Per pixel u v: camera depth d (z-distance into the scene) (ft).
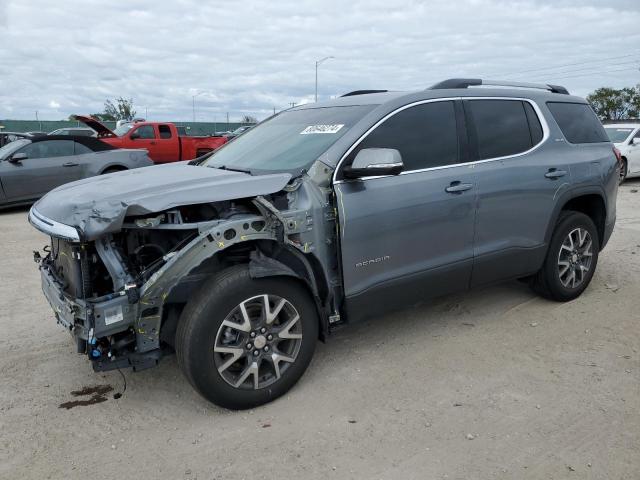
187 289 10.69
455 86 14.37
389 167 11.23
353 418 10.68
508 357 13.12
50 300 11.46
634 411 10.68
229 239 10.32
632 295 17.13
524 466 9.13
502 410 10.83
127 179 12.23
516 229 14.61
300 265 11.58
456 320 15.40
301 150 12.62
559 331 14.55
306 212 11.24
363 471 9.12
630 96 157.07
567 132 16.20
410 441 9.89
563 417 10.53
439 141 13.34
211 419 10.82
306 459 9.47
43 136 36.96
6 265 22.17
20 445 10.03
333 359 13.19
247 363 10.84
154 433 10.39
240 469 9.26
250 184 10.79
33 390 12.02
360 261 11.98
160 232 11.01
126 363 10.16
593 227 16.66
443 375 12.30
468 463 9.24
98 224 9.62
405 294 12.92
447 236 13.24
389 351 13.56
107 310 9.68
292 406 11.18
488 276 14.40
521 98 15.34
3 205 35.35
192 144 63.10
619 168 17.65
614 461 9.21
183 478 9.07
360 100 13.80
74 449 9.91
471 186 13.46
